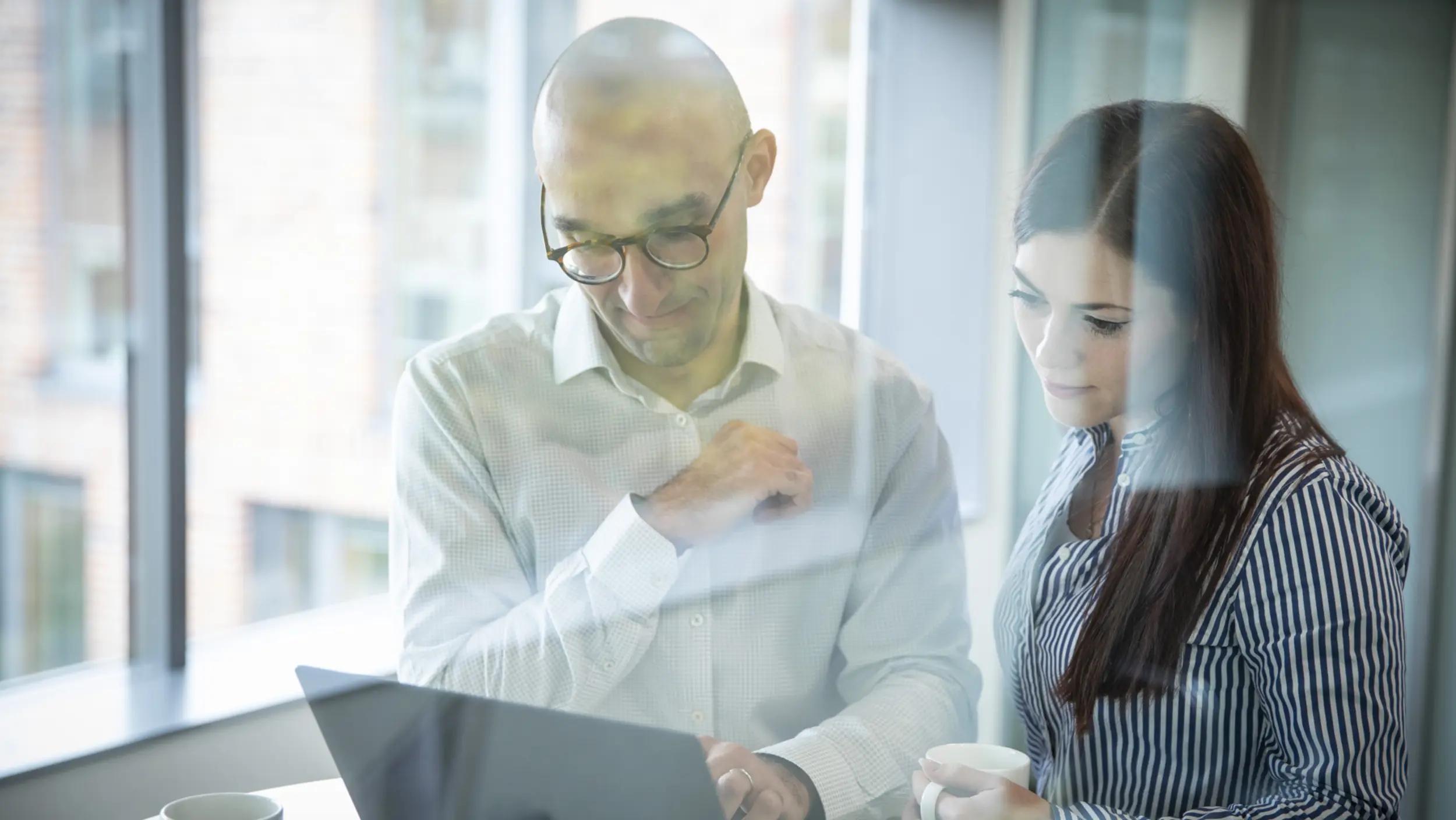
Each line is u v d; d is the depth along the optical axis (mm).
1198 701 776
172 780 1145
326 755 1226
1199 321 783
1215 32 1115
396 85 2602
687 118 906
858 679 1023
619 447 1005
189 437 1381
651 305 950
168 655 1302
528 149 2281
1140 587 789
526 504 993
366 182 2688
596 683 971
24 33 2303
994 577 1100
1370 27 1097
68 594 2734
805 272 1209
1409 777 1156
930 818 775
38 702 1199
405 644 979
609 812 623
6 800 1047
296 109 2697
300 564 2963
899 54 1215
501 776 644
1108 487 874
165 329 1338
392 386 2814
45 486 2715
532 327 1027
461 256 2512
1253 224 781
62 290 2553
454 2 2451
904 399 1091
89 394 2654
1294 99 1114
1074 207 832
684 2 1267
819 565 1019
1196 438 773
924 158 1203
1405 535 765
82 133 2340
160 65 1309
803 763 928
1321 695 716
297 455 2938
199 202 2771
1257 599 741
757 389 1031
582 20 2104
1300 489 734
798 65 1236
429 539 989
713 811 599
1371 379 1121
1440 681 1137
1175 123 802
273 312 2836
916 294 1163
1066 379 857
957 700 1000
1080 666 815
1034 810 750
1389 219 1098
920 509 1065
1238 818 722
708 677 990
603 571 973
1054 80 1166
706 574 990
